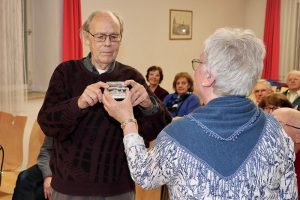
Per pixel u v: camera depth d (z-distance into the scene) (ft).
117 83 4.44
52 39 15.14
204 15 21.54
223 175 3.16
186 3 20.38
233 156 3.19
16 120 11.22
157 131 5.20
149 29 18.72
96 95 4.46
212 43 3.35
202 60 3.44
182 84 14.94
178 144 3.28
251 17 24.20
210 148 3.20
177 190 3.34
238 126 3.27
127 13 17.62
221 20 22.68
